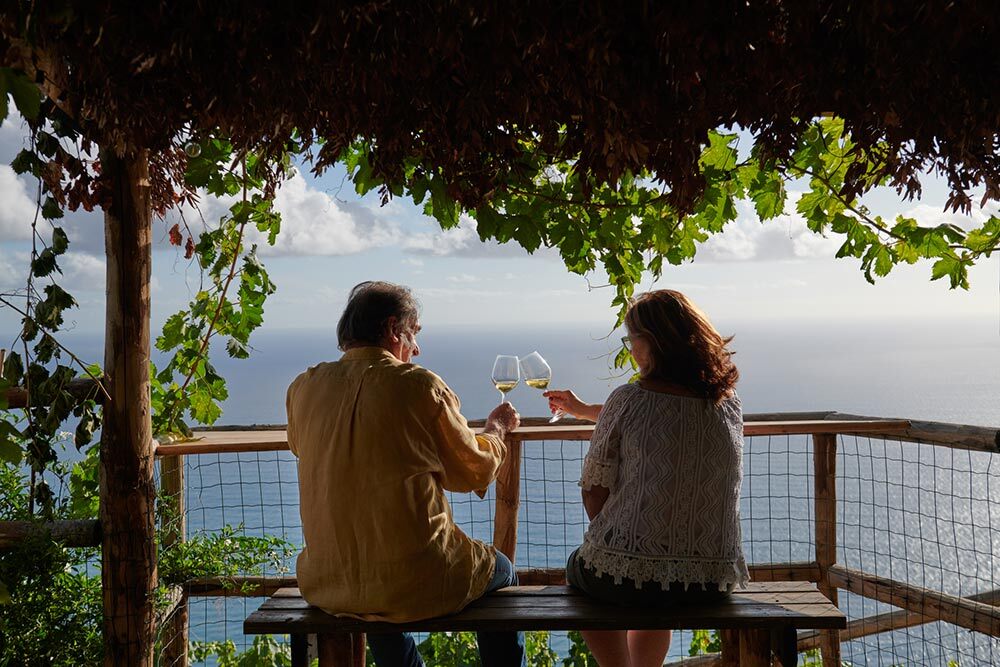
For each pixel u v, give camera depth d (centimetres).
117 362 320
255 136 246
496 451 282
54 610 329
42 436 315
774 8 214
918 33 215
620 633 285
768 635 271
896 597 374
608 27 210
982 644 416
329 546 259
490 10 207
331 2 205
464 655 537
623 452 271
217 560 368
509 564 293
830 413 410
